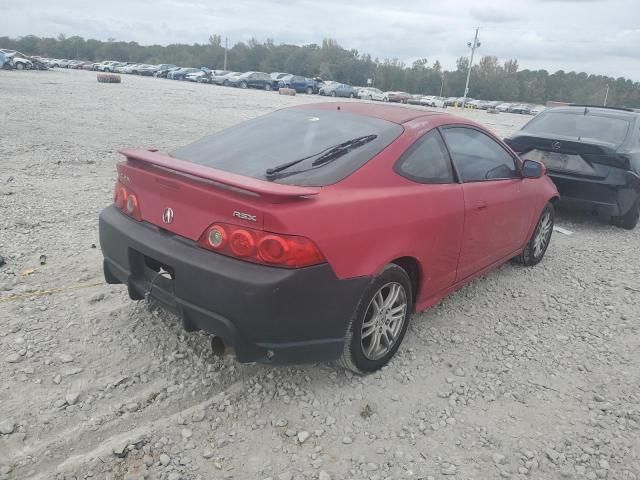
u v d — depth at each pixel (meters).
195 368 3.32
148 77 63.59
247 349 2.79
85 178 7.99
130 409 2.91
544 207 5.35
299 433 2.82
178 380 3.20
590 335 4.17
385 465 2.67
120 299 4.11
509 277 5.26
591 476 2.69
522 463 2.75
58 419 2.81
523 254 5.47
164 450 2.66
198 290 2.79
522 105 71.12
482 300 4.68
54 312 3.87
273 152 3.37
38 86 27.89
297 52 114.69
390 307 3.34
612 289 5.14
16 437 2.66
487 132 4.42
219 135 3.88
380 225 3.06
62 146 10.50
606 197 6.89
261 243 2.64
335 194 2.94
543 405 3.24
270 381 3.25
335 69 108.19
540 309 4.58
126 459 2.59
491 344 3.92
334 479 2.57
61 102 19.83
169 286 3.07
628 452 2.88
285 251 2.62
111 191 7.30
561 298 4.84
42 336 3.55
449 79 115.38
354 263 2.92
